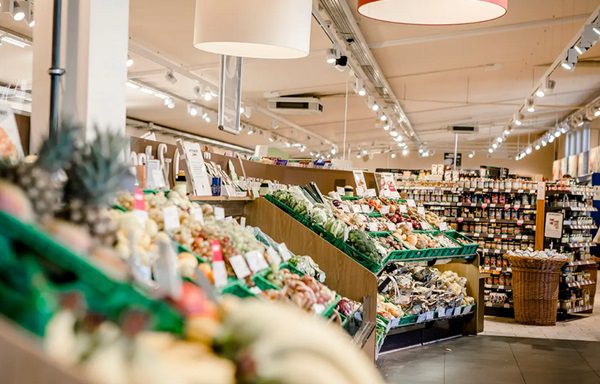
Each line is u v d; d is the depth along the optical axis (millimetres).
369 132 28297
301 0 3896
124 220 2836
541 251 11156
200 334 1423
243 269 3602
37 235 1328
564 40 13797
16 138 3236
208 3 3861
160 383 1170
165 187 4398
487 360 7766
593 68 16797
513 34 13227
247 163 7969
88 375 1118
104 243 1885
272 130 26844
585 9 11641
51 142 1771
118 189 1972
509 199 12719
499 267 12297
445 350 8227
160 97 17422
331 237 5883
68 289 1388
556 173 28891
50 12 3797
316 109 18406
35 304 1249
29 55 12562
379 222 8273
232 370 1291
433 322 8750
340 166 13148
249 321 1394
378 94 19328
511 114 25484
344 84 17266
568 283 11219
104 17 3826
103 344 1223
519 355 8094
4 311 1265
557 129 24266
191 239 3482
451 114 25109
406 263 8344
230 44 4242
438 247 8555
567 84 19219
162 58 13234
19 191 1531
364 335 4727
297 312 1492
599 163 20297
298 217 5914
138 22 10914
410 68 16234
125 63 4031
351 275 5547
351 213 7695
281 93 18469
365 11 3330
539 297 10391
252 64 14461
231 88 5656
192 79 15039
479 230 12781
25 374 1131
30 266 1309
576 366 7586
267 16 3809
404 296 7973
